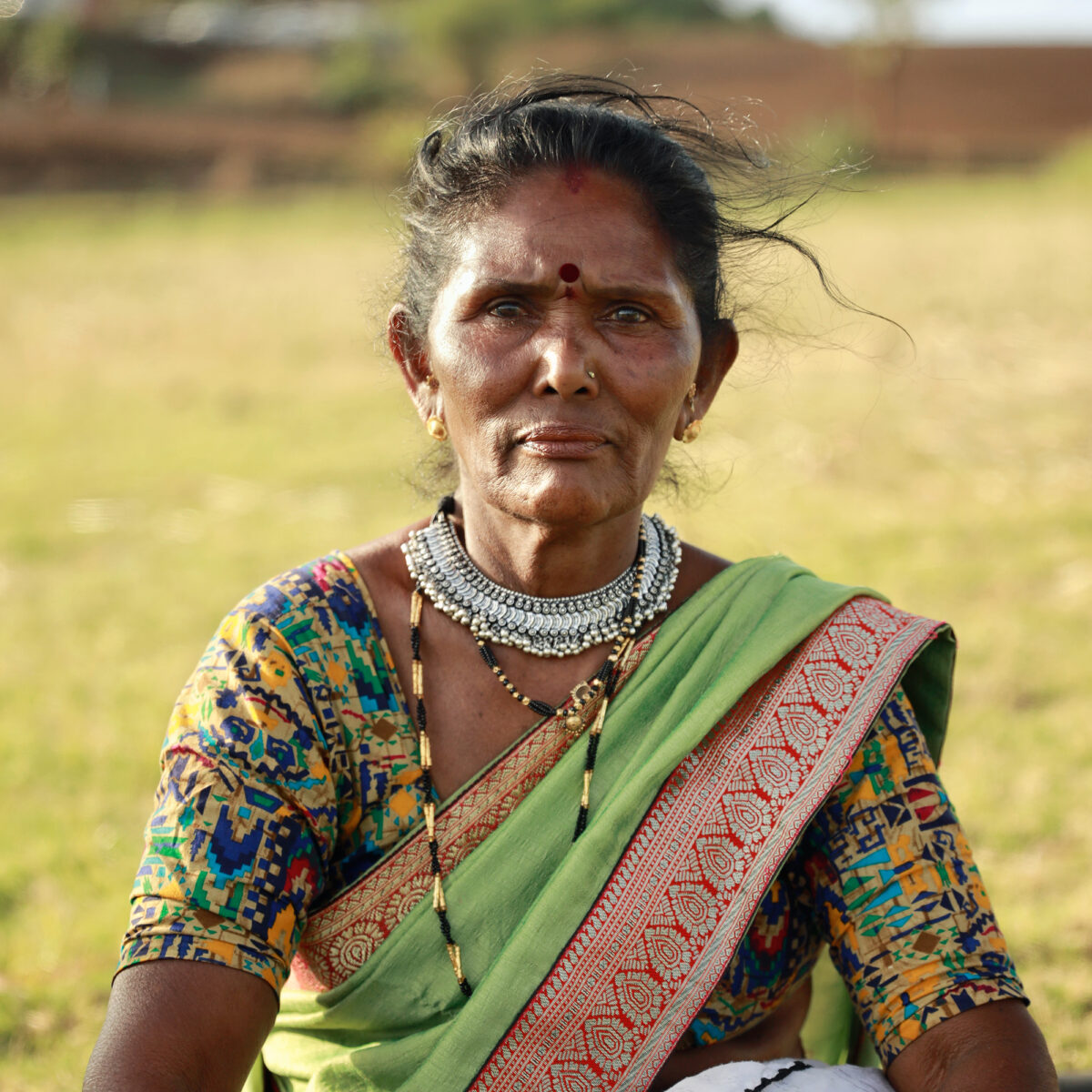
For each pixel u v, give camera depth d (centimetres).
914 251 2200
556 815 180
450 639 192
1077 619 645
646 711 186
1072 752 496
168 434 1188
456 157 188
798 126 5031
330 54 6631
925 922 178
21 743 534
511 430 181
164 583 764
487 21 6231
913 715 190
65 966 380
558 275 178
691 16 8381
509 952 173
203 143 4919
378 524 880
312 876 176
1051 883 407
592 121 184
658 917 176
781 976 191
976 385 1242
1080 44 5984
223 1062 162
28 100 5856
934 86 6031
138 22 6744
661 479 232
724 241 199
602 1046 173
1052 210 3086
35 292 2145
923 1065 173
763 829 180
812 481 938
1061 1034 330
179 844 169
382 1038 180
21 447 1148
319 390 1362
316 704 181
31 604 729
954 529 812
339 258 2520
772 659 187
